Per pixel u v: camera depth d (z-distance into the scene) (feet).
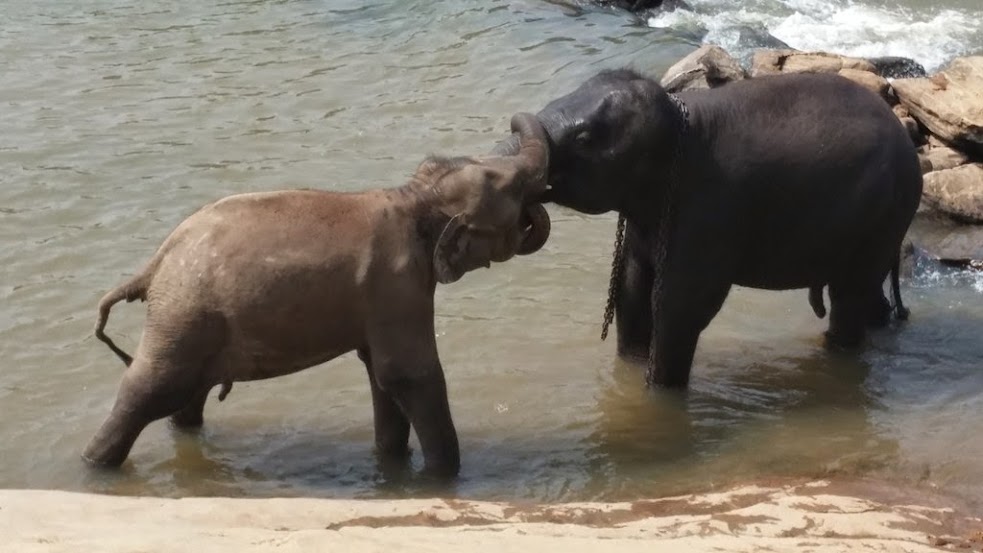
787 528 19.98
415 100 43.98
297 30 51.52
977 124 36.01
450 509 20.07
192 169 37.37
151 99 43.39
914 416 25.52
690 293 25.79
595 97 24.45
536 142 22.52
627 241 26.71
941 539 19.66
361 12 53.83
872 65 42.39
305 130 40.98
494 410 25.30
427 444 22.25
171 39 50.06
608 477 22.86
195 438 23.67
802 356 28.25
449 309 29.63
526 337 28.40
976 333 29.32
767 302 30.89
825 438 24.50
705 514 20.68
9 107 42.14
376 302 21.33
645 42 50.26
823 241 26.55
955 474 22.97
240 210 21.33
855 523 20.27
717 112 25.45
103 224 33.32
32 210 34.04
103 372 25.99
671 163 24.89
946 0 59.77
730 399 26.18
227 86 44.96
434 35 50.80
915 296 31.24
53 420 24.03
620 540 18.43
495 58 48.26
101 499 18.85
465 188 21.36
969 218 34.12
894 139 26.86
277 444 23.63
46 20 51.80
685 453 23.91
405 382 21.75
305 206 21.39
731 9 57.67
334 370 26.55
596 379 26.68
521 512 20.35
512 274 31.60
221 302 20.95
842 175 26.08
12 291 29.45
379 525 19.04
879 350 28.53
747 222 25.81
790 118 25.89
